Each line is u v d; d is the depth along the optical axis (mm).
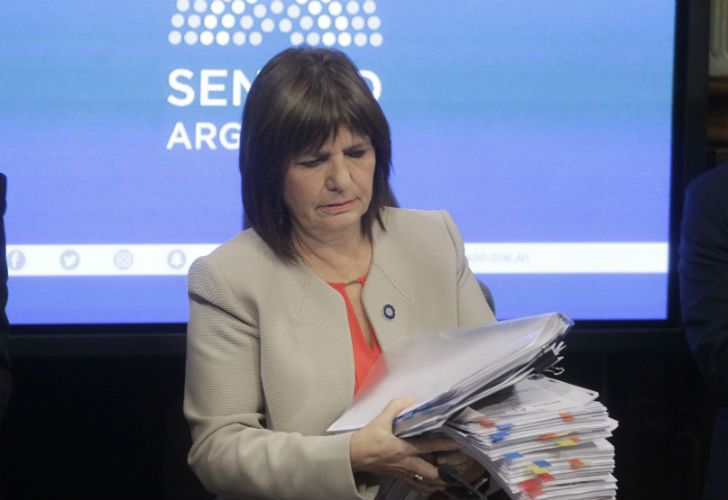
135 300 5938
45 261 5887
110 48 5875
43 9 5836
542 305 6121
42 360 6254
